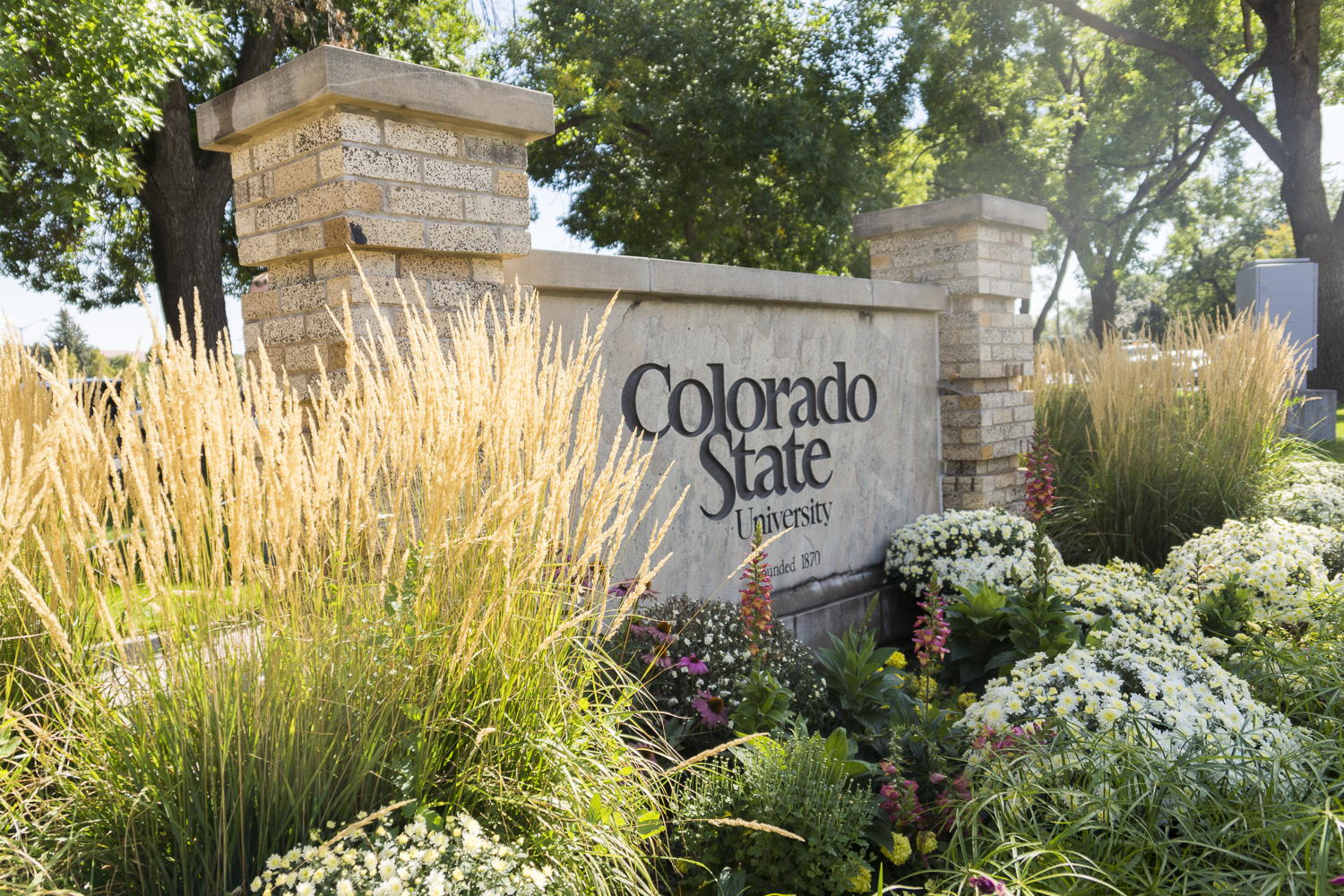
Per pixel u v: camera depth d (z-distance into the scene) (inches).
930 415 213.5
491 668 75.9
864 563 194.5
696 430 155.8
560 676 80.4
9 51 244.8
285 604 68.4
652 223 619.2
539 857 71.4
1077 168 725.9
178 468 63.7
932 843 87.2
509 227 120.1
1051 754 87.0
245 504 66.0
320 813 66.9
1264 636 130.6
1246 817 77.7
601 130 532.1
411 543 77.5
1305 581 142.5
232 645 66.4
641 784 82.7
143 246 474.6
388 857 62.2
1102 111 726.5
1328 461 260.4
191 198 363.3
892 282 194.7
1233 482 211.0
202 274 368.2
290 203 110.1
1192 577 158.1
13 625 82.7
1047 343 285.6
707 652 117.5
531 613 82.3
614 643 108.4
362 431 73.3
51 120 257.6
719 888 81.6
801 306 176.9
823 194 539.2
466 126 114.2
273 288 116.3
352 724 69.9
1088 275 851.4
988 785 86.0
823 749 92.5
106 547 63.0
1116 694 96.9
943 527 190.7
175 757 64.1
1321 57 604.7
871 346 195.0
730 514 162.4
